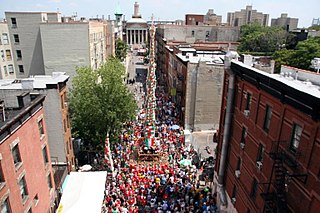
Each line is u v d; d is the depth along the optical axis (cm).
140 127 4097
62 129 2647
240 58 2500
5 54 4934
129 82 7775
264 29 9075
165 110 4922
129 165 3108
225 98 2498
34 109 1811
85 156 3534
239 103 2184
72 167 2995
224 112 2480
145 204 2444
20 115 1544
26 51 5044
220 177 2497
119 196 2503
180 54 5050
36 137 1836
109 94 3519
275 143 1582
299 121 1371
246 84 2045
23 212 1590
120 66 4025
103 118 3434
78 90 3512
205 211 2353
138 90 6894
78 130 3478
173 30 8219
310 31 7662
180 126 4416
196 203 2411
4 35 4872
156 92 6431
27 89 2241
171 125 4278
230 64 2262
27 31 4931
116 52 10138
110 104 3497
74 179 2477
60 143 2686
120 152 3381
